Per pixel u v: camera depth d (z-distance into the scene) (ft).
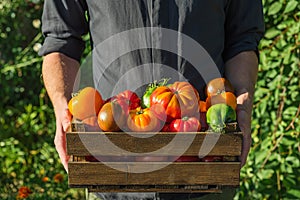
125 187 7.02
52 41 8.51
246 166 13.71
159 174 6.91
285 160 13.29
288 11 13.16
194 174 6.91
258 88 13.67
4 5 20.94
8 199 16.57
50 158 18.75
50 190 16.60
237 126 7.03
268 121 13.61
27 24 21.07
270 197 13.62
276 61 13.46
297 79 13.20
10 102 21.08
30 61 20.13
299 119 13.21
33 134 20.17
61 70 8.35
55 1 8.47
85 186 6.96
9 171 18.44
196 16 7.93
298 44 13.28
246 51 8.52
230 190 8.21
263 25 8.82
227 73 8.51
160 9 7.86
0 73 20.85
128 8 7.88
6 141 19.54
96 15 8.12
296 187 13.29
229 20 8.57
